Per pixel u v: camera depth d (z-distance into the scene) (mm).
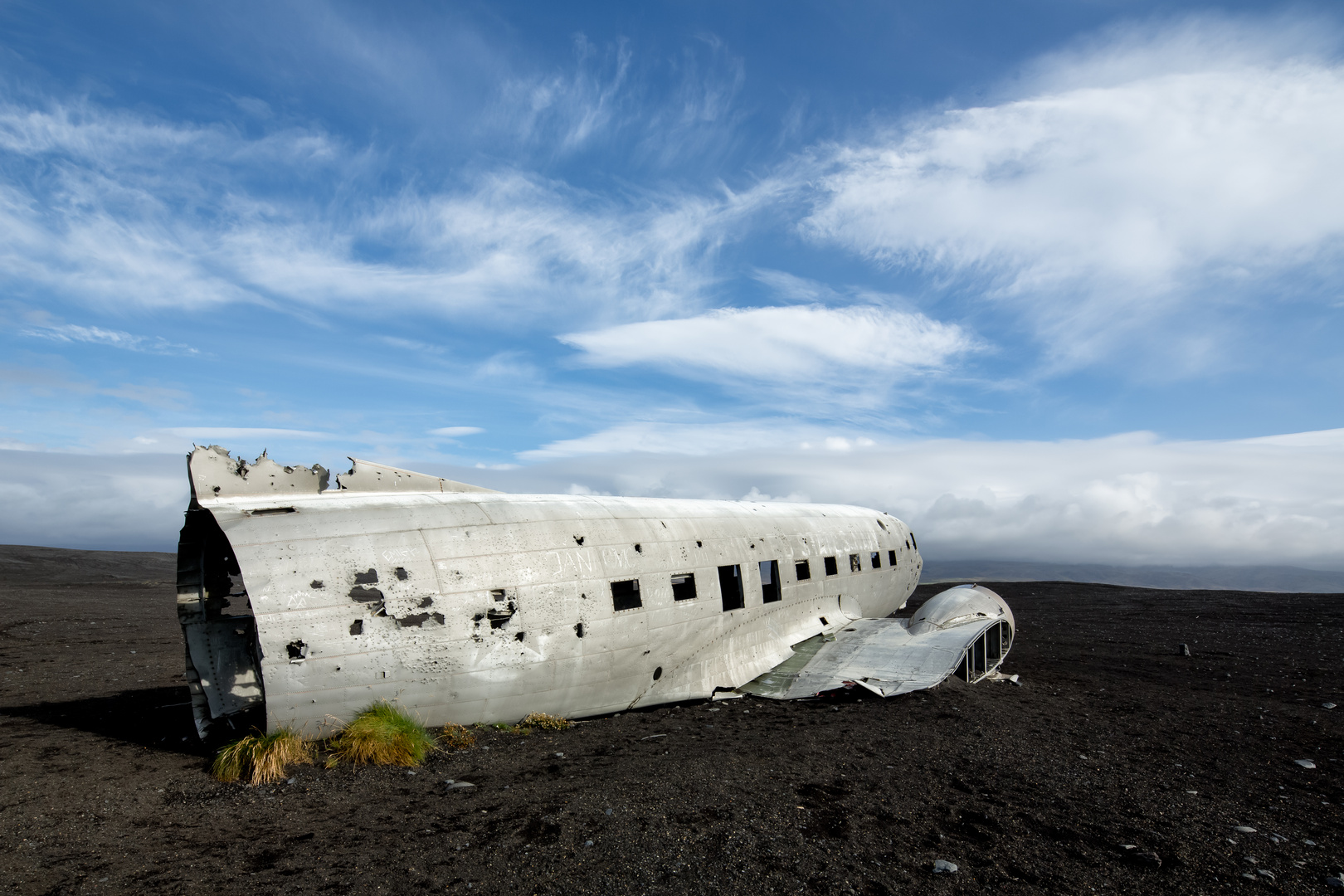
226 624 10711
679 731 11234
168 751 9453
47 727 10750
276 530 9516
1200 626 26250
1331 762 9898
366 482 11742
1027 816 7504
